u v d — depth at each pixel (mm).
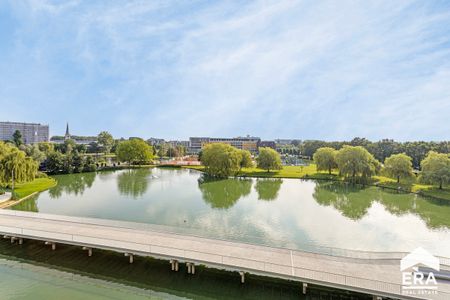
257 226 26422
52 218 22953
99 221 22281
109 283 15633
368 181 53938
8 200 33000
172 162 98750
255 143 182875
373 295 13148
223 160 59438
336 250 20562
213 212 31141
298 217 29750
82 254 18578
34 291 14828
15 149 38469
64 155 64750
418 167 75062
